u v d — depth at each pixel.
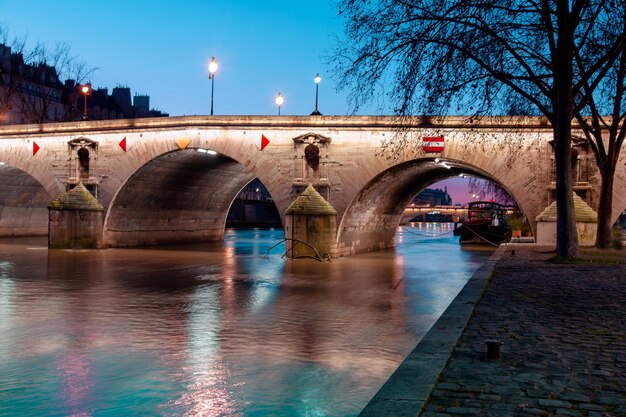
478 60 22.72
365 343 14.48
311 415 9.43
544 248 30.31
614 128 27.03
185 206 52.81
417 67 23.20
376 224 49.25
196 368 12.15
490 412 6.20
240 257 39.38
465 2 22.19
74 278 27.25
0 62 82.06
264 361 12.70
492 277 17.34
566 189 22.61
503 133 35.38
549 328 10.27
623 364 8.01
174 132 42.16
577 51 23.94
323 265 34.78
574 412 6.19
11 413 9.62
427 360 8.08
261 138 40.31
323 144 39.03
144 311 18.78
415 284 26.39
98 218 43.88
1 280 26.34
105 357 13.05
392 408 6.22
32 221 61.38
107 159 44.41
